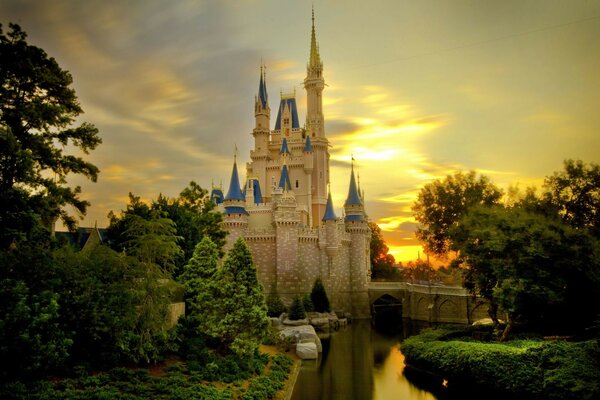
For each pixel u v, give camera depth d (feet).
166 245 101.71
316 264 276.41
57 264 83.41
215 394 86.38
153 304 95.91
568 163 156.66
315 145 353.10
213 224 175.52
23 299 69.62
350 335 213.87
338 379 127.85
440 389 117.19
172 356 105.91
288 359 142.10
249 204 302.66
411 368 135.85
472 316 213.46
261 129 355.77
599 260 115.85
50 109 89.86
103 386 78.18
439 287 234.79
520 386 93.40
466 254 140.05
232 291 115.03
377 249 412.16
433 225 199.82
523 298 118.62
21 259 79.36
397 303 389.19
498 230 126.52
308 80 365.40
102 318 84.43
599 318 106.63
